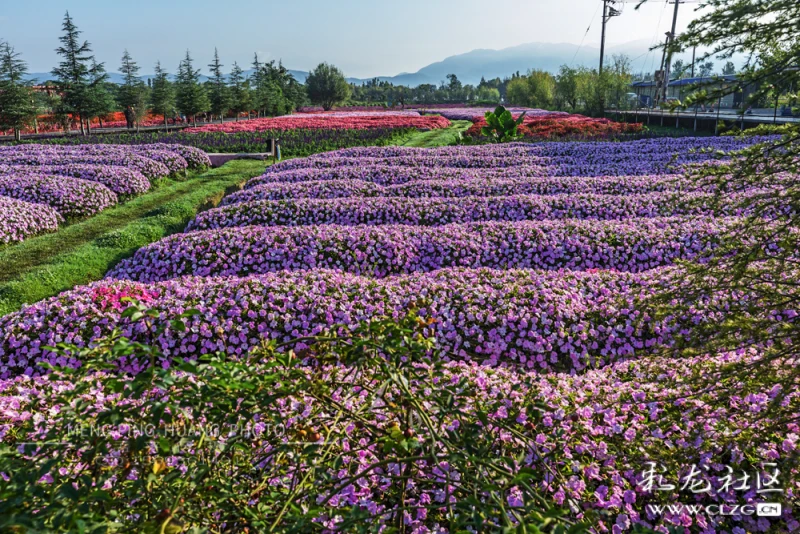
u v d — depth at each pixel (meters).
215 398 1.91
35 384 4.73
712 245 9.08
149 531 1.60
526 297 6.81
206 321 6.46
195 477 1.95
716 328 2.96
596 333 6.29
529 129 32.09
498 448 3.51
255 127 42.81
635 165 17.77
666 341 5.25
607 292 6.96
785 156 2.53
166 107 58.47
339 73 94.25
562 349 6.19
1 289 9.55
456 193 14.72
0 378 6.14
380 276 9.30
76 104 45.66
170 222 14.45
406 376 2.21
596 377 4.93
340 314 6.61
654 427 3.86
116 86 56.25
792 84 2.37
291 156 29.52
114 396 3.96
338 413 2.37
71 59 45.12
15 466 1.78
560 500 3.26
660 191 13.69
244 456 2.43
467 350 6.40
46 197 15.42
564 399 4.27
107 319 6.52
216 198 17.48
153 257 9.73
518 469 1.90
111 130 53.50
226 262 9.47
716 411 3.67
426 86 138.25
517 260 9.37
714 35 2.41
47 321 6.59
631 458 3.63
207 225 12.16
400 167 18.55
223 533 2.22
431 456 1.96
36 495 1.58
